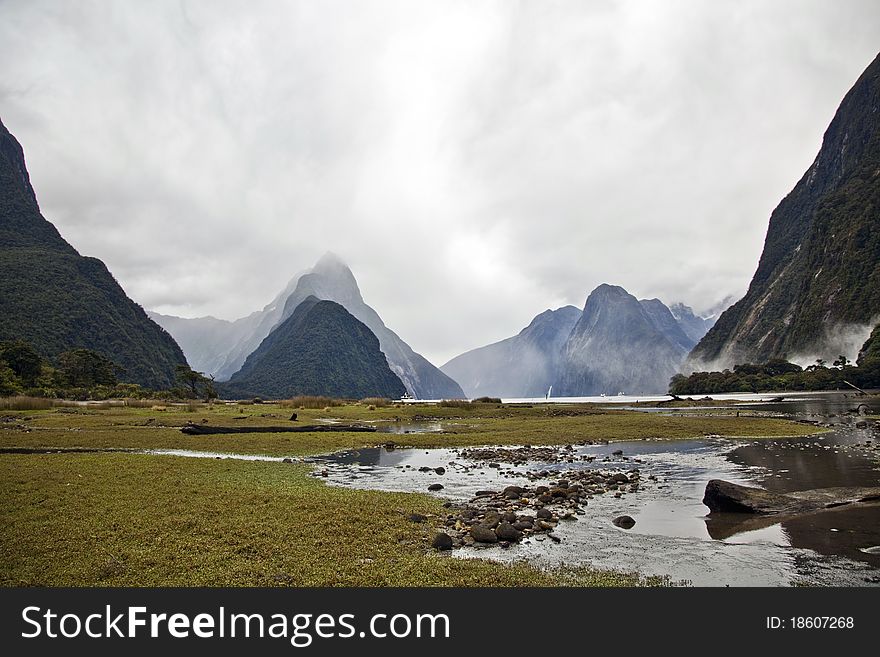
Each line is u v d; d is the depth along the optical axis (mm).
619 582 13000
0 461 28625
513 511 20250
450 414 78375
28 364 117125
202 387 175375
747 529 17547
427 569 13617
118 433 45281
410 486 25469
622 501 22000
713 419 60906
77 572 13125
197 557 14086
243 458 34656
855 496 20484
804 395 144375
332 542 15508
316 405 93125
